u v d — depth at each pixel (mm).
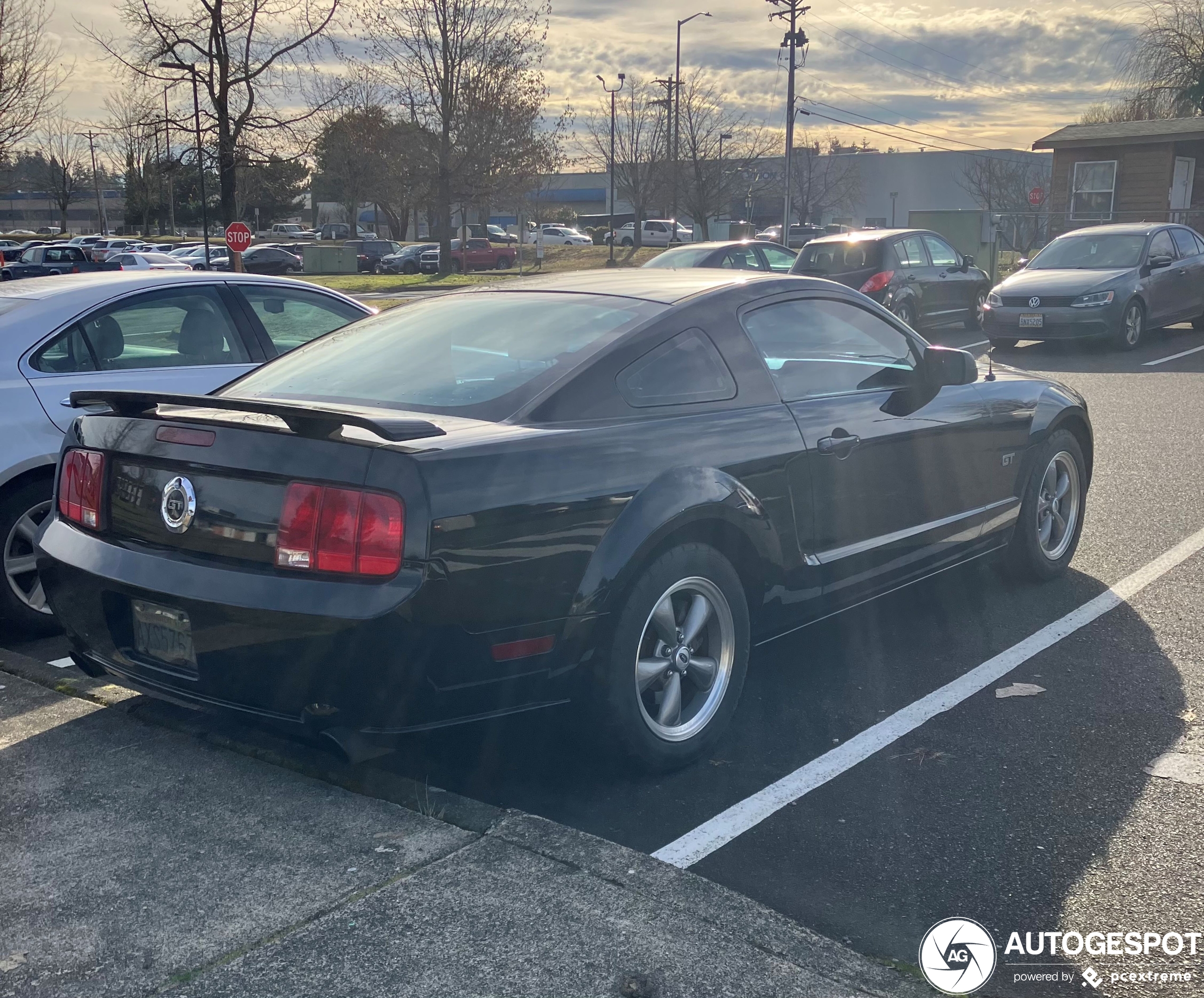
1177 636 4598
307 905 2600
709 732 3523
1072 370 13023
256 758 3408
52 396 4820
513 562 2938
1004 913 2707
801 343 4031
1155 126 26734
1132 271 14648
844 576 4031
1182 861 2918
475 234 62281
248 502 2953
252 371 4059
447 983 2316
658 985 2312
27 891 2670
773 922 2537
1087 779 3385
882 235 15289
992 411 4770
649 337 3518
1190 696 3992
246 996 2285
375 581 2787
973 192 54688
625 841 3076
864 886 2832
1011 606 5035
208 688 3061
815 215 64812
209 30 23891
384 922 2525
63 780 3256
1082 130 27562
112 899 2635
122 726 3652
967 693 4074
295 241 68625
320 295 6059
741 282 3943
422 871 2736
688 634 3457
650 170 54844
